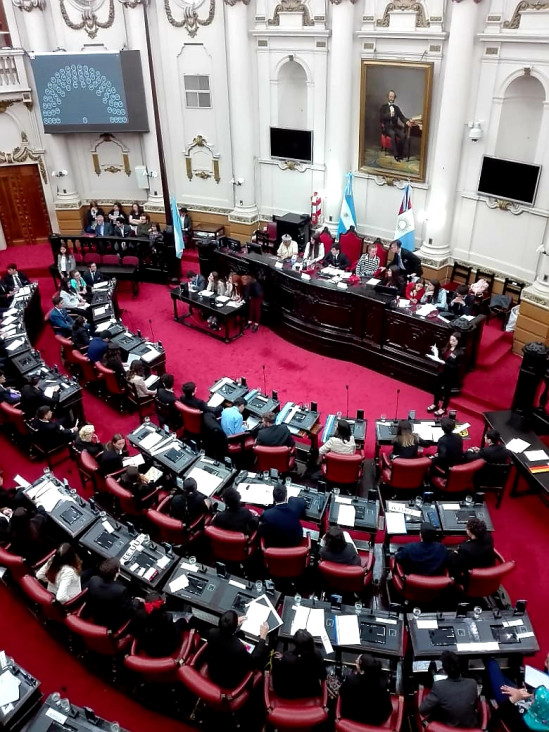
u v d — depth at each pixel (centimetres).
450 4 1143
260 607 597
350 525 688
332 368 1177
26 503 735
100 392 1102
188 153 1592
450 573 635
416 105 1252
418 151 1295
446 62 1165
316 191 1473
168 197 1537
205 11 1404
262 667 566
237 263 1351
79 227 1705
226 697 494
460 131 1209
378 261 1303
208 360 1207
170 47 1476
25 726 515
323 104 1390
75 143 1641
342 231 1450
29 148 1609
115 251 1545
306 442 953
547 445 943
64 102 1529
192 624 637
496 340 1146
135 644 573
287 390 1104
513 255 1243
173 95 1531
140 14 1438
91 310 1247
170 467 785
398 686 595
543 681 557
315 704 520
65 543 638
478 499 729
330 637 566
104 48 1498
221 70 1459
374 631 572
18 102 1552
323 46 1327
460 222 1308
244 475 761
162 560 650
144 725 590
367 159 1395
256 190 1591
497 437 784
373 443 960
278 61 1401
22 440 967
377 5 1234
